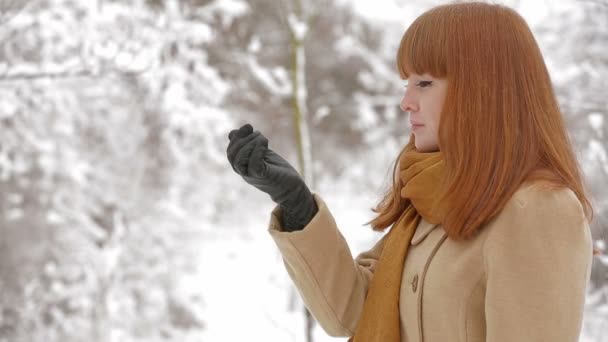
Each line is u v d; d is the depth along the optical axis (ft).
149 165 20.88
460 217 3.42
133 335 20.18
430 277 3.63
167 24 13.37
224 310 21.21
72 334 18.90
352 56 28.04
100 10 12.73
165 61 14.03
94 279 19.22
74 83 16.63
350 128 28.48
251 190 26.30
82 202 19.29
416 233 3.92
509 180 3.37
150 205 20.97
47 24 12.47
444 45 3.55
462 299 3.45
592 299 12.16
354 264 4.26
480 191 3.38
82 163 18.01
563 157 3.46
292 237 3.95
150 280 20.85
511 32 3.54
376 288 4.02
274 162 3.79
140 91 17.35
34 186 18.63
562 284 3.15
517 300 3.18
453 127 3.48
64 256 19.12
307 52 27.45
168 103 14.64
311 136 28.73
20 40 12.96
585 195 3.52
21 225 18.99
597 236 5.28
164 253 21.13
